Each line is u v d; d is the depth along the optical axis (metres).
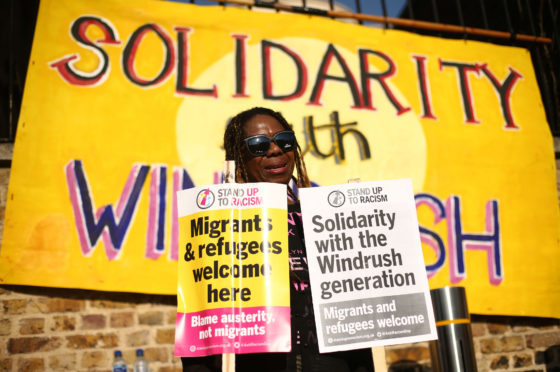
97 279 3.35
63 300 3.40
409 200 1.86
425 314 1.73
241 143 2.00
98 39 3.76
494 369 3.82
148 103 3.70
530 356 3.89
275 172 1.96
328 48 4.11
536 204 4.09
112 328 3.43
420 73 4.23
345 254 1.77
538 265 3.96
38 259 3.30
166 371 3.43
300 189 1.84
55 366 3.30
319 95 3.97
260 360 1.62
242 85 3.88
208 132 3.72
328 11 4.20
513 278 3.89
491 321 3.92
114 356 3.38
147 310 3.50
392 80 4.14
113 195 3.49
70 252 3.35
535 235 4.02
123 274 3.39
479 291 3.81
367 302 1.72
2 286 3.35
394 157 3.95
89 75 3.67
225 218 1.75
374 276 1.76
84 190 3.45
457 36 6.13
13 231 3.30
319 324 1.68
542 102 4.66
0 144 3.58
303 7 4.14
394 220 1.83
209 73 3.86
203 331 1.65
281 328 1.64
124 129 3.61
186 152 3.66
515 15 5.27
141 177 3.55
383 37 4.25
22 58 6.90
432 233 3.85
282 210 1.78
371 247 1.79
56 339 3.34
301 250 1.82
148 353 3.43
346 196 1.84
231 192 1.78
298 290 1.74
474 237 3.91
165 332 3.49
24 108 3.50
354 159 3.88
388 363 3.68
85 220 3.41
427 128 4.08
